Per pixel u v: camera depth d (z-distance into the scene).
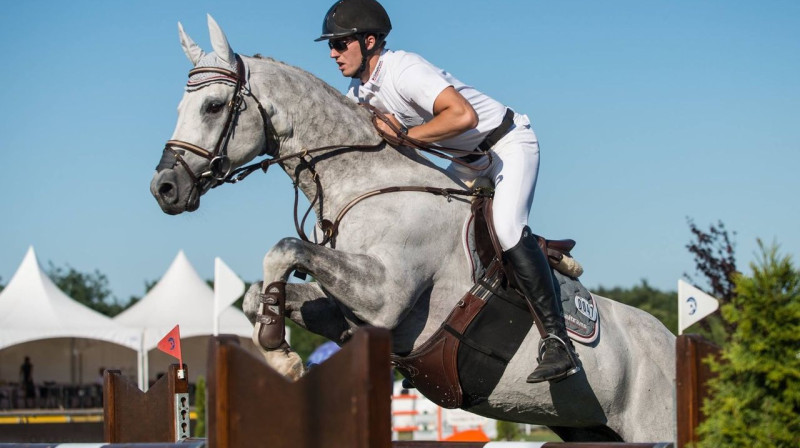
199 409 17.91
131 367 33.16
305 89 5.30
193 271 27.22
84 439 18.09
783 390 3.41
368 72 5.46
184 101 5.15
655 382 5.71
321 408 3.26
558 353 5.06
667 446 3.81
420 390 5.35
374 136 5.37
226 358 3.32
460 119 5.07
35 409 27.50
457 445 4.51
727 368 3.55
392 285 4.88
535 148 5.45
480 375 5.19
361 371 3.17
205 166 5.06
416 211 5.10
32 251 25.52
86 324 24.23
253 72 5.22
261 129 5.20
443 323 5.11
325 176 5.27
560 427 6.05
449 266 5.19
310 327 5.09
